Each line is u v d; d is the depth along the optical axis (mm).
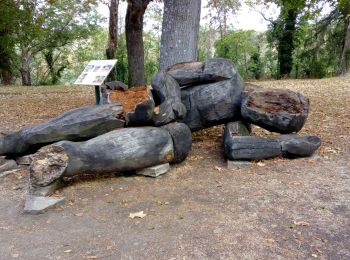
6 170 4723
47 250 2875
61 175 3895
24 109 10008
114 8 16438
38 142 4363
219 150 5469
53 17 24500
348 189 3889
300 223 3170
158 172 4438
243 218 3305
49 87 18812
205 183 4207
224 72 5352
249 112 4965
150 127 4516
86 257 2746
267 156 4797
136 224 3258
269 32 26094
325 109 8672
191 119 5426
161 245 2883
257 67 27234
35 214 3539
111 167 4199
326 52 24891
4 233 3189
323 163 4727
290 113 4895
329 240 2900
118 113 4398
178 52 6578
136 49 12625
